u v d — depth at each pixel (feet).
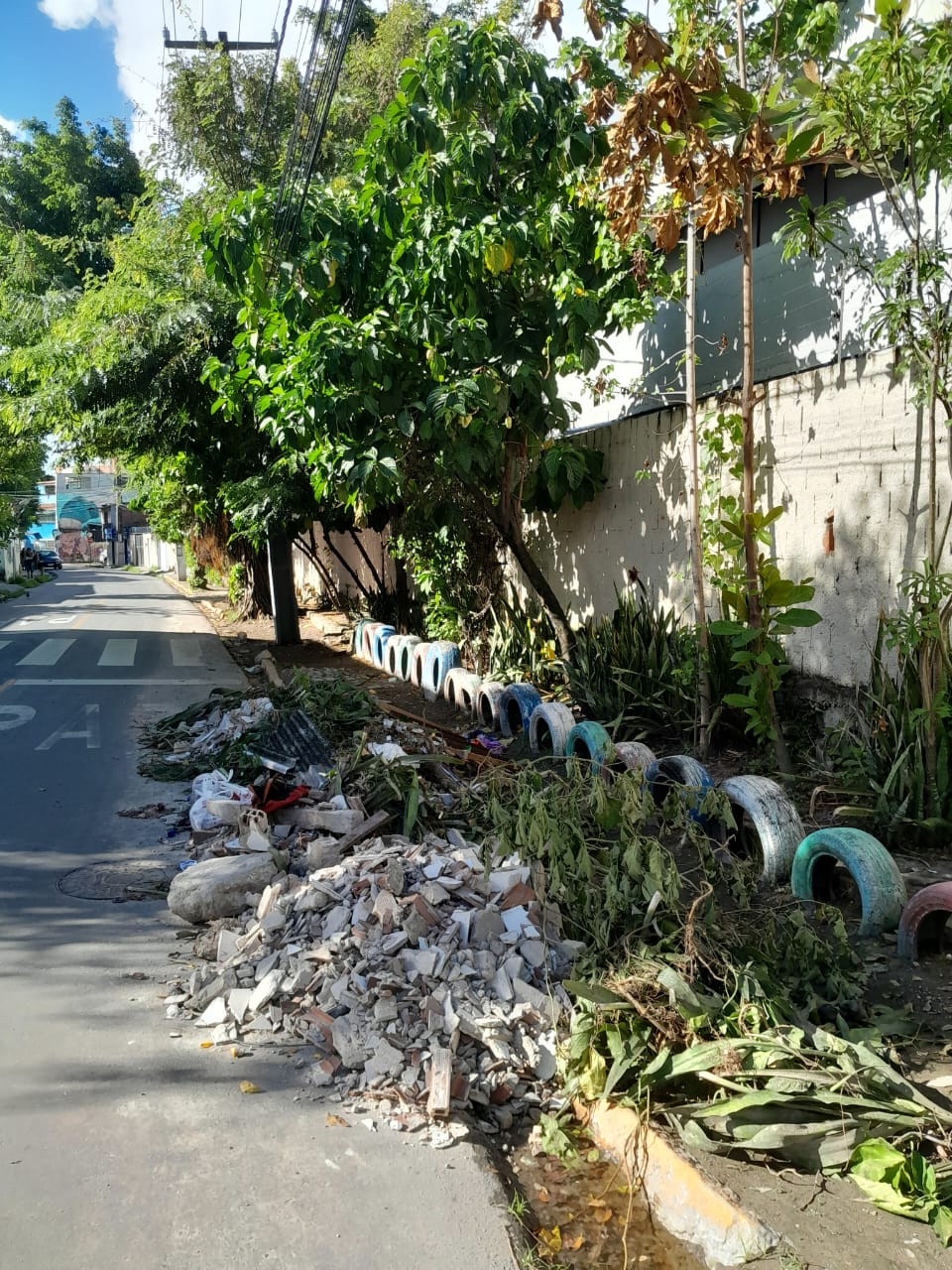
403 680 41.11
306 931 14.61
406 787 19.58
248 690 34.22
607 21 19.51
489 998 13.12
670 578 29.25
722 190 17.66
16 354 51.55
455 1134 10.90
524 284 28.86
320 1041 12.75
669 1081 11.29
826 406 22.67
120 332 47.60
